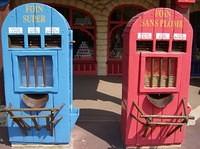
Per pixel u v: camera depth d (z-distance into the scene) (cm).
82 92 1000
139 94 525
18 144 555
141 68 510
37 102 526
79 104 851
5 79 514
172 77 524
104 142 597
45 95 535
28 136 545
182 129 555
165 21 501
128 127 542
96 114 758
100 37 1312
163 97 546
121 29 1327
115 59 1336
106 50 1320
